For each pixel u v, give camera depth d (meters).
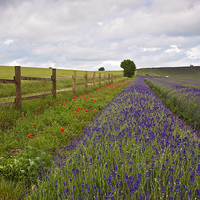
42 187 2.23
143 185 2.08
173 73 105.38
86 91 14.84
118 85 22.47
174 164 2.44
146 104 8.04
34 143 3.77
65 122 6.33
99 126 4.70
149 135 3.54
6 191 2.51
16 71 6.68
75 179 2.22
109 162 2.67
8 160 3.29
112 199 1.79
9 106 6.66
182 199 1.91
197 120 6.28
